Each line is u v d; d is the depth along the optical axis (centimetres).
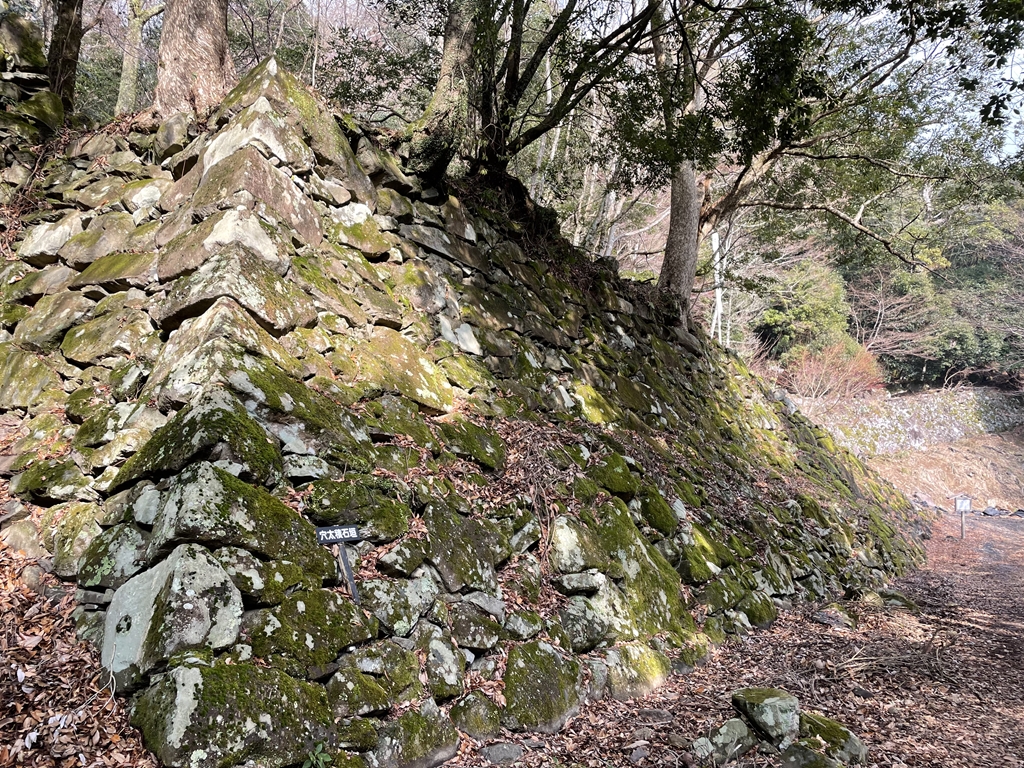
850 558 1083
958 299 3238
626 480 641
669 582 594
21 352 483
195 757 255
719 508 817
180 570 289
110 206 540
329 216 527
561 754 381
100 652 312
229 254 410
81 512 371
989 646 775
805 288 2727
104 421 401
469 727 369
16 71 657
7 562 364
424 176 631
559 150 1423
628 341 947
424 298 582
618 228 1856
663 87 761
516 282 739
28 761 265
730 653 604
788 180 1428
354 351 480
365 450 418
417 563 394
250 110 480
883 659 646
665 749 398
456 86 634
